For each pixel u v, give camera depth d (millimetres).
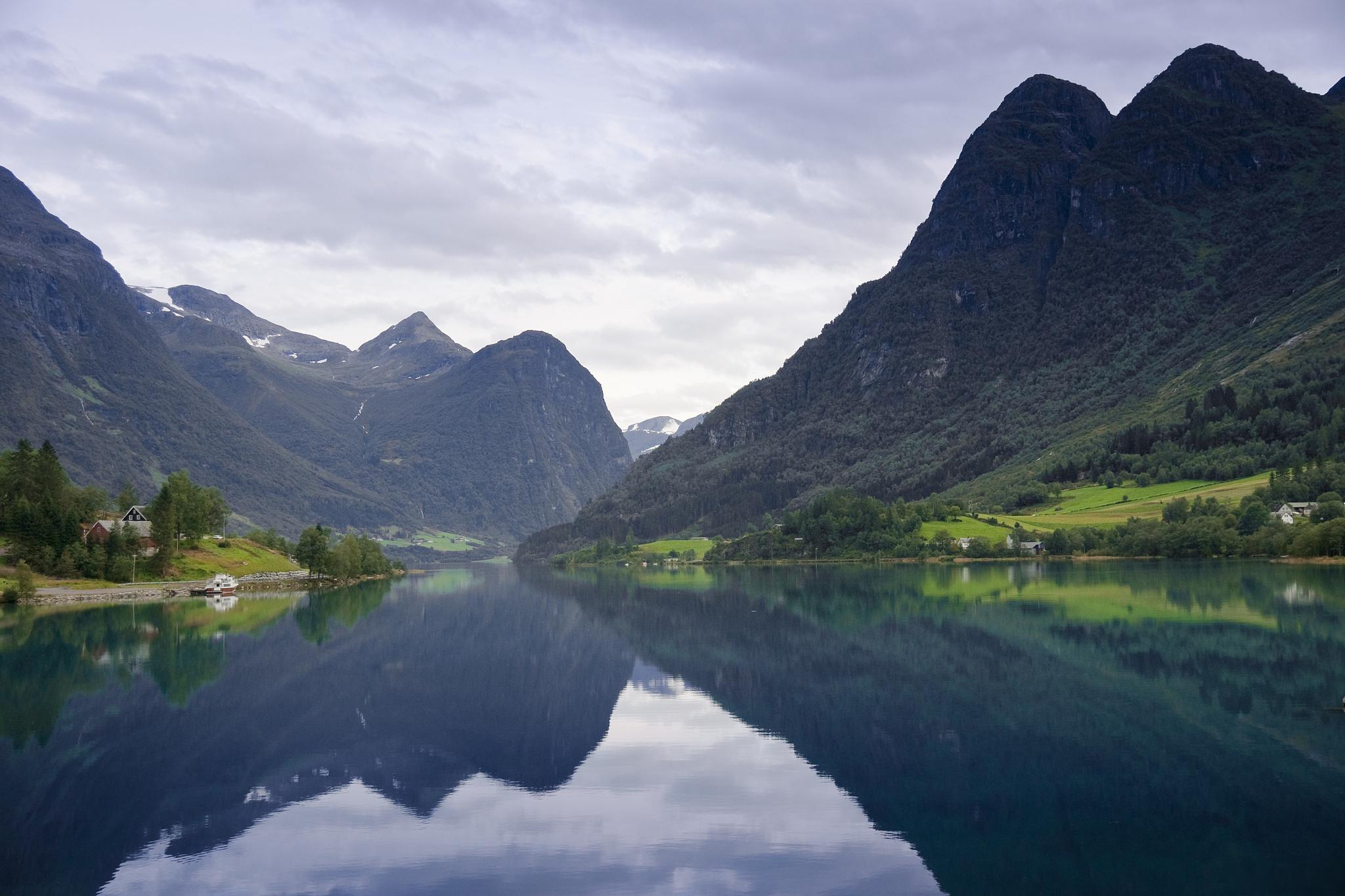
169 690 76875
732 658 90062
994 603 125688
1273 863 37469
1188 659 78562
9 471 173500
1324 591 123812
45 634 110688
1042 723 59438
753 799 47469
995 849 39812
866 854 40031
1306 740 53844
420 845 42281
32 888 37906
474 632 117625
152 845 42469
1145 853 38781
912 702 67312
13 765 54688
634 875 38781
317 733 62406
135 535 184500
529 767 54031
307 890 37688
